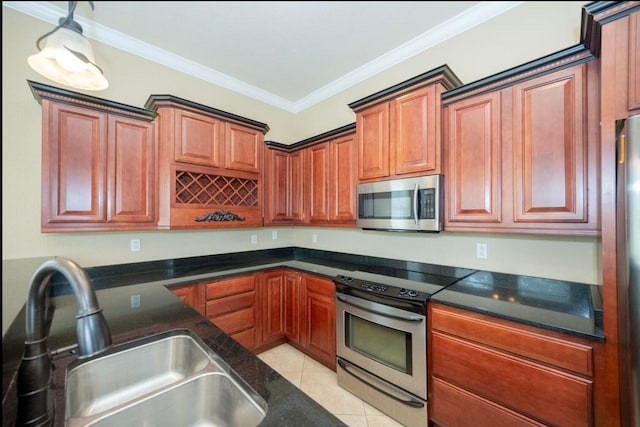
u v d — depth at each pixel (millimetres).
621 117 1182
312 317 2508
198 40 2246
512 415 1400
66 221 1760
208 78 2844
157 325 1293
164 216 2117
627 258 1122
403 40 2273
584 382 1225
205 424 956
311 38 2229
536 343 1335
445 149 1892
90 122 1846
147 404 877
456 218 1845
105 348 614
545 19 1799
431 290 1831
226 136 2445
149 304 1588
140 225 2037
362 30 2143
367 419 1856
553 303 1570
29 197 1921
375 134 2223
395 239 2586
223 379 938
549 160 1508
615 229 1186
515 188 1617
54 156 1723
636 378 1091
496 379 1446
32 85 1657
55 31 1162
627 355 1123
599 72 1362
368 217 2264
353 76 2883
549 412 1302
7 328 864
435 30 2154
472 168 1775
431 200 1874
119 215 1949
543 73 1521
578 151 1427
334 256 3129
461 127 1819
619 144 1159
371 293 1924
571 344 1255
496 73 1789
